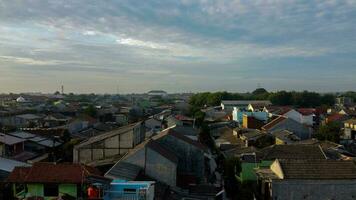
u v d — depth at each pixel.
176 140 43.47
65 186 26.52
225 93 180.12
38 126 92.31
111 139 44.69
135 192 25.06
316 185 32.56
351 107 139.62
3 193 27.19
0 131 68.56
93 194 24.02
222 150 66.06
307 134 79.25
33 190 26.73
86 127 88.75
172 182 36.56
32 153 56.34
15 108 138.88
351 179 32.62
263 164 43.66
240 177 45.75
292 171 33.16
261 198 36.69
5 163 39.22
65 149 55.66
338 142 68.62
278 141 66.44
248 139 67.94
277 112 104.25
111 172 32.03
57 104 161.12
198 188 37.09
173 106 175.62
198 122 96.31
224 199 39.69
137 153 36.62
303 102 165.25
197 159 43.41
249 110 113.12
